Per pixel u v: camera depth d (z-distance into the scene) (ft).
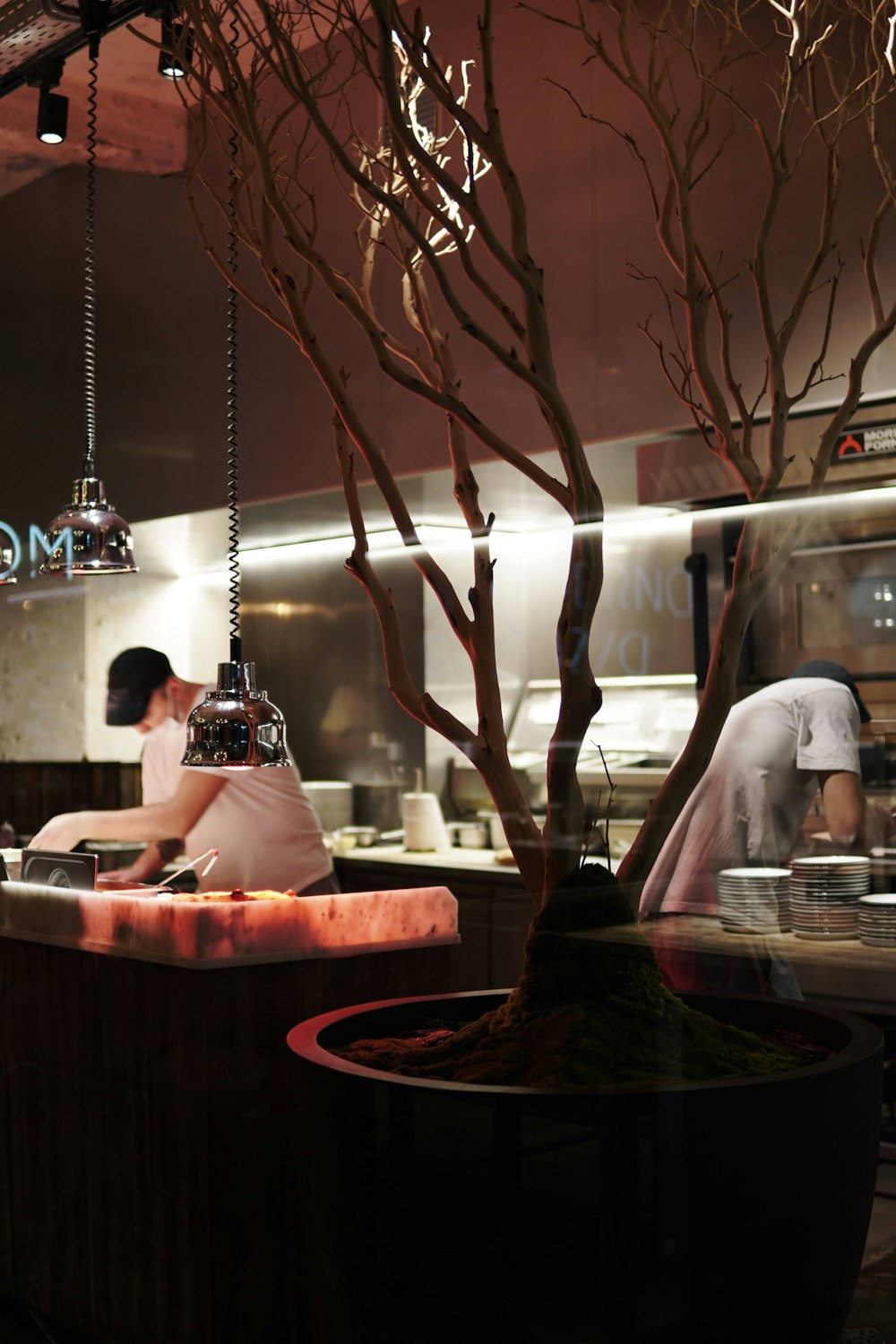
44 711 18.30
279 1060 7.99
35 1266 9.04
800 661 9.71
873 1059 5.42
